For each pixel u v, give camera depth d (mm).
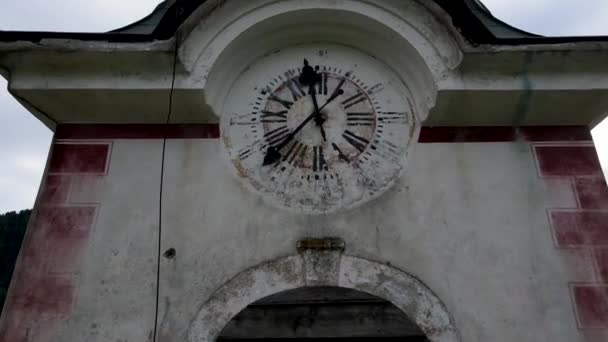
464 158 4820
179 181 4695
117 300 4215
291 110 5020
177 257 4371
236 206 4582
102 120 4977
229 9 4816
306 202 4605
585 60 4656
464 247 4426
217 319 4117
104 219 4531
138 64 4648
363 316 5191
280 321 5188
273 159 4789
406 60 5008
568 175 4762
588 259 4391
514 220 4547
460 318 4152
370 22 4918
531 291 4266
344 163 4781
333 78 5168
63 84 4645
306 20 5035
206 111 4824
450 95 4641
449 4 4824
